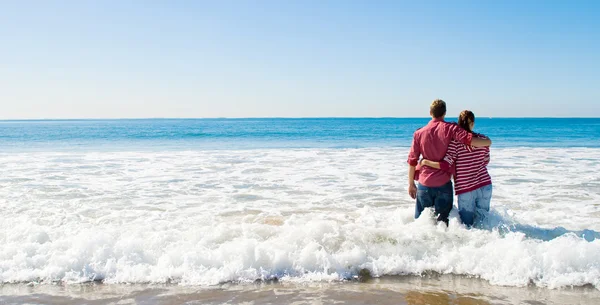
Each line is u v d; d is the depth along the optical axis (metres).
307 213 6.69
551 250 4.10
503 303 3.46
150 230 5.26
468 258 4.23
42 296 3.62
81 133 45.16
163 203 7.45
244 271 4.04
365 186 9.24
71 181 9.76
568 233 4.86
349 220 5.99
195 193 8.43
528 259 4.03
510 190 8.51
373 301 3.51
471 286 3.83
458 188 4.96
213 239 4.74
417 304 3.44
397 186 9.25
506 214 5.59
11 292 3.70
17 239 4.75
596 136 32.94
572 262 4.02
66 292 3.71
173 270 4.06
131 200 7.69
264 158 14.89
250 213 6.70
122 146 22.81
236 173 11.18
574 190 8.49
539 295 3.62
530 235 4.88
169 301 3.52
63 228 5.34
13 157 14.93
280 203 7.49
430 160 5.00
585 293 3.66
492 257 4.18
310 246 4.38
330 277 4.02
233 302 3.49
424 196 5.05
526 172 11.07
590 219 5.98
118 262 4.18
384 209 6.99
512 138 30.33
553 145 22.30
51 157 14.98
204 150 18.86
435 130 4.93
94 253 4.26
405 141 26.98
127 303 3.48
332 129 57.72
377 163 13.42
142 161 13.83
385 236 4.65
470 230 4.80
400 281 3.96
